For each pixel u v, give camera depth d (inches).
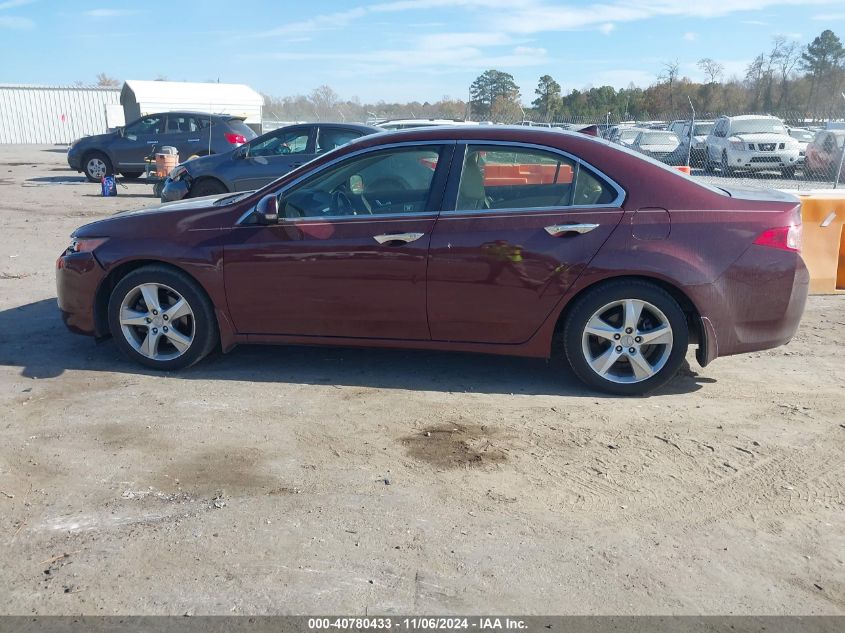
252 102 1509.6
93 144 796.6
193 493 154.0
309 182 213.6
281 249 210.1
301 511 147.3
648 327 203.0
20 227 503.8
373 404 200.8
